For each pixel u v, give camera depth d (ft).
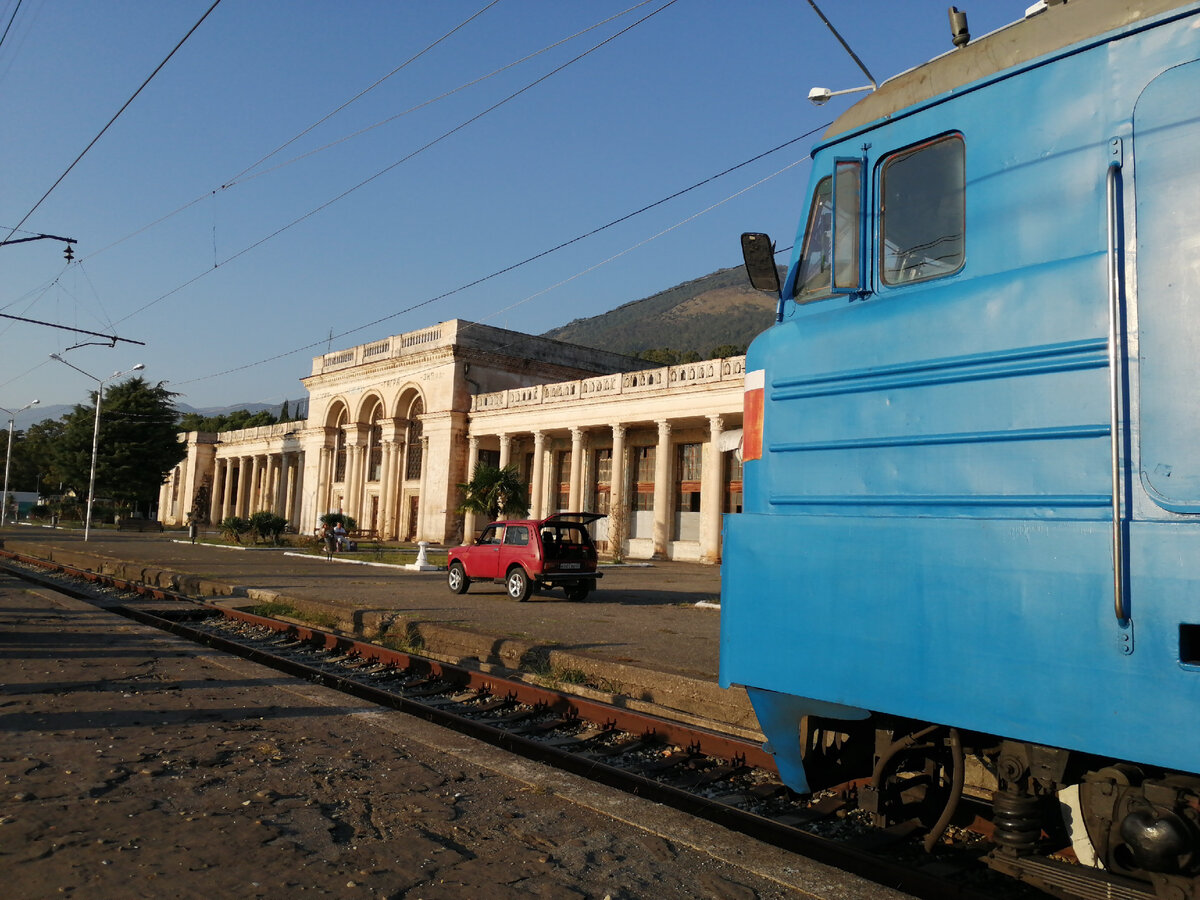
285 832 15.65
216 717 24.40
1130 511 10.75
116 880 13.23
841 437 14.46
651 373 127.24
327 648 40.47
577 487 138.41
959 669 12.14
